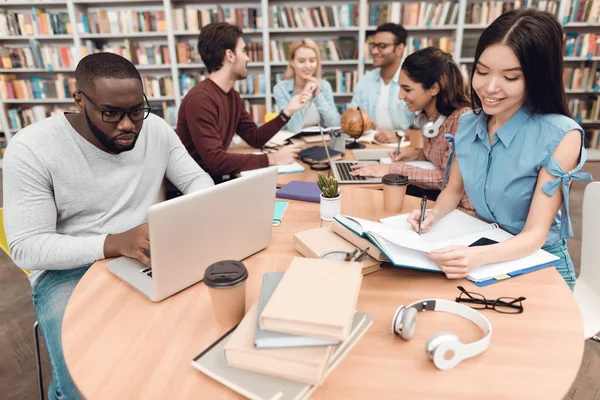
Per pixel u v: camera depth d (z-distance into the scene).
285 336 0.68
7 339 2.06
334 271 0.81
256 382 0.68
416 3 4.39
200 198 0.90
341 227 1.16
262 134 2.44
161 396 0.68
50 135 1.24
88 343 0.81
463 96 1.84
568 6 4.20
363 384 0.70
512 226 1.31
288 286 0.76
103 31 4.44
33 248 1.16
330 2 4.53
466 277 1.03
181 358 0.77
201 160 2.27
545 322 0.86
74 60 4.58
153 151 1.48
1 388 1.74
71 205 1.32
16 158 1.19
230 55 2.20
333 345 0.67
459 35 4.26
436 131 1.89
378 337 0.82
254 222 1.09
